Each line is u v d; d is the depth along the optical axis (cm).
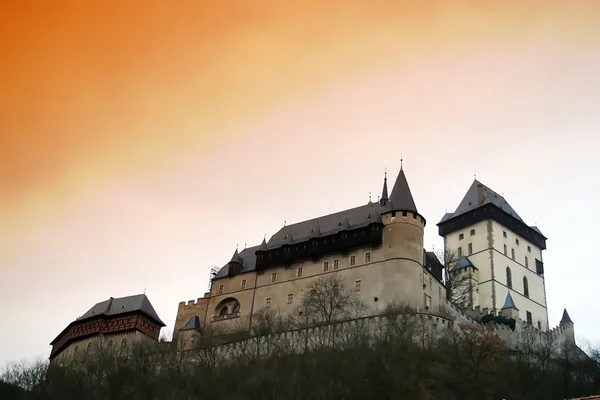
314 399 6250
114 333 10144
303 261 9650
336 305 8631
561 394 6994
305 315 8794
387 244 8994
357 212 9988
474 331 7762
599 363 8450
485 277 10688
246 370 7106
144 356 8194
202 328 9712
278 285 9656
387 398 6266
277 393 6450
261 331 8381
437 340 7738
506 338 8781
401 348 7194
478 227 11175
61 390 7638
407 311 8056
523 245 11612
